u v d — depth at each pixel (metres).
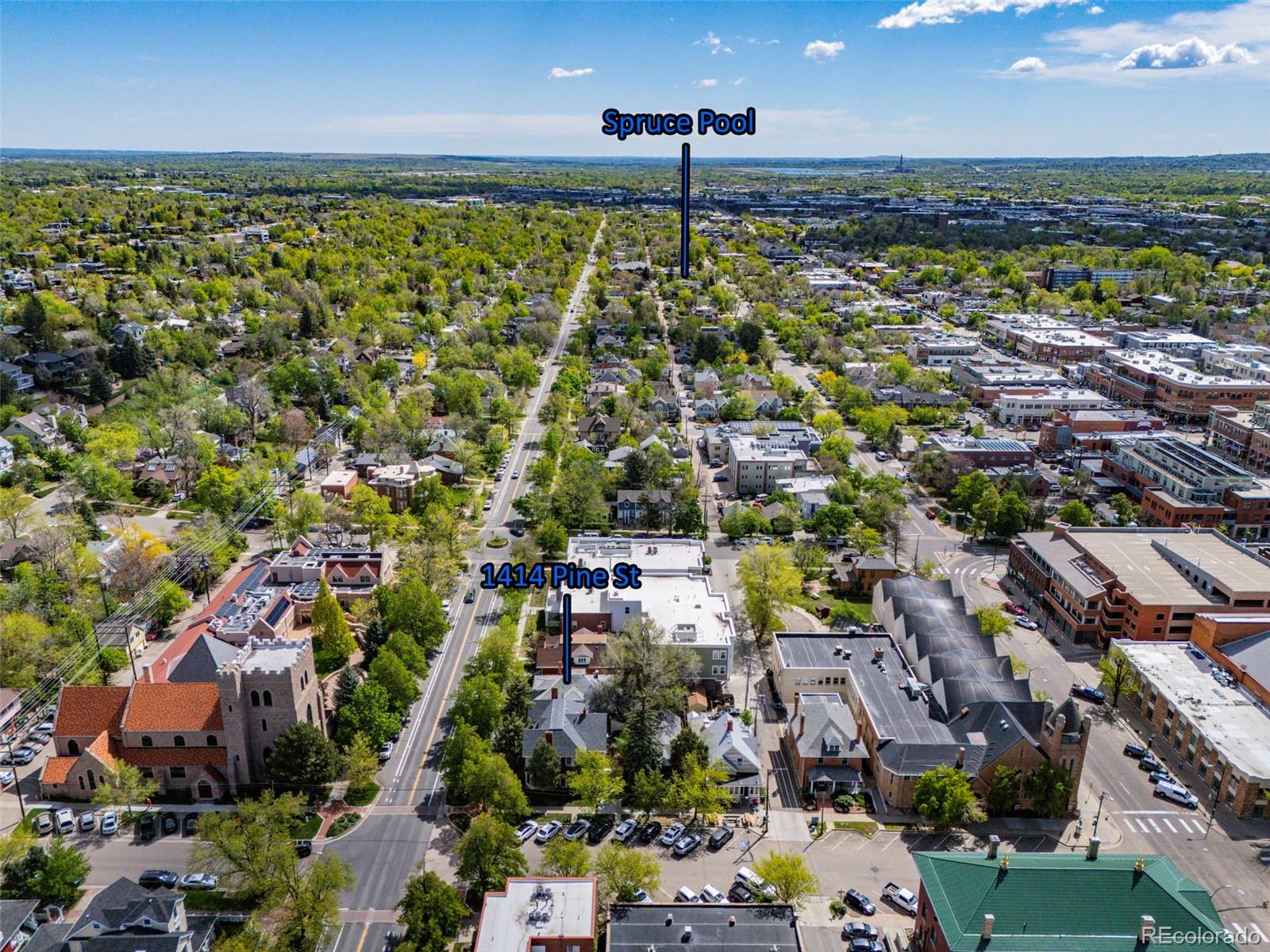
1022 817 135.00
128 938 103.94
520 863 117.56
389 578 199.00
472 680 150.38
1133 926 100.19
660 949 99.81
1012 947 98.31
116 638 172.12
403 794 138.38
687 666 159.12
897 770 135.50
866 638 171.00
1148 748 152.62
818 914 117.25
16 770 141.38
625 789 138.88
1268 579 183.88
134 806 133.88
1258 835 132.50
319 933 110.06
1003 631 179.88
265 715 135.00
